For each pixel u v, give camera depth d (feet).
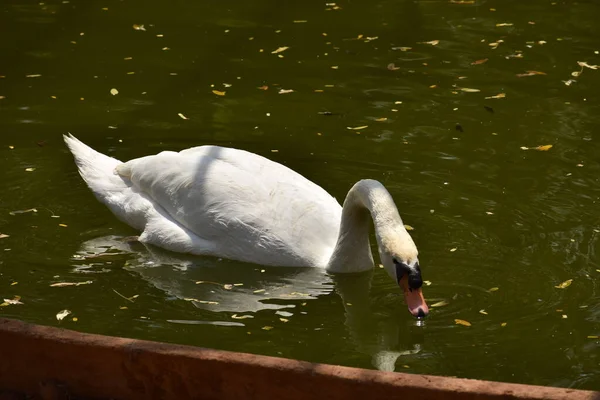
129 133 43.29
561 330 28.27
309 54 52.80
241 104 46.50
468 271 31.91
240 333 28.58
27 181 38.58
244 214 33.63
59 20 57.72
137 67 50.93
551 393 20.58
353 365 26.89
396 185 38.19
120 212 36.17
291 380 21.70
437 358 27.07
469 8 60.18
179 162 35.35
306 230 33.63
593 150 41.09
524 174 38.93
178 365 22.35
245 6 60.64
